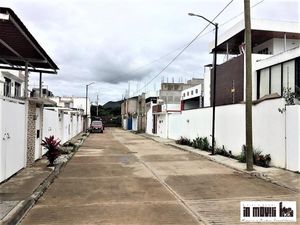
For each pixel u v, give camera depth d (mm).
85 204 8680
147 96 62500
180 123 33781
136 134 51969
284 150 14133
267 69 22281
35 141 16031
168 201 9023
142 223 7020
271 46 27484
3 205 8055
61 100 59719
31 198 8836
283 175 12734
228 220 7277
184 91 45750
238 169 14648
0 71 22344
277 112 14633
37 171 13281
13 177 11930
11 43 11633
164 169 15016
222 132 21000
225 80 28062
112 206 8461
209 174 13602
